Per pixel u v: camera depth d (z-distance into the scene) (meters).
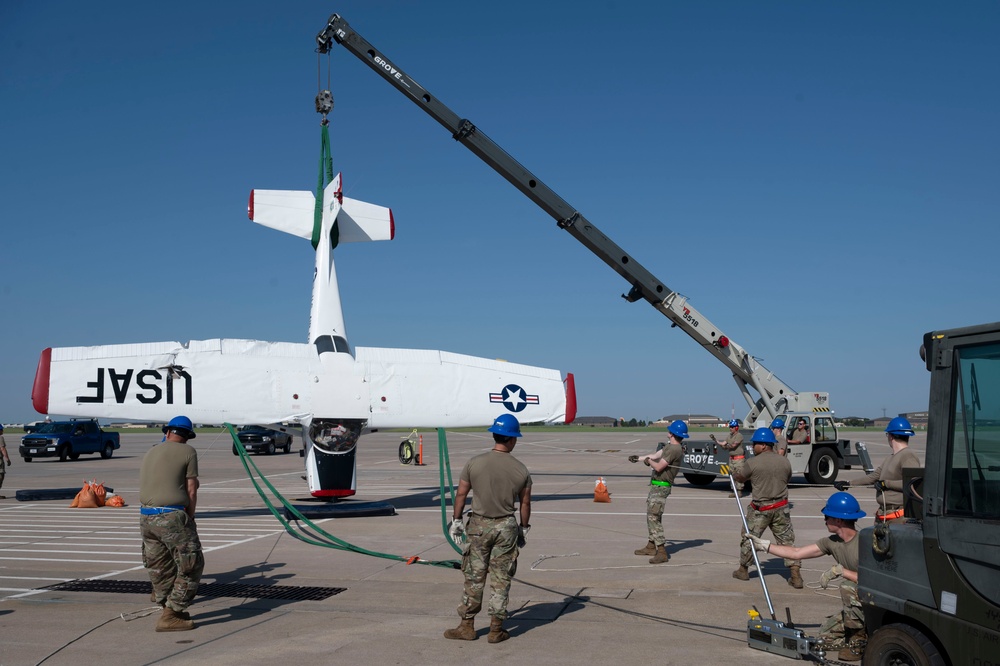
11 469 28.41
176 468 6.71
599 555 10.28
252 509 15.51
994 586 4.09
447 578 8.91
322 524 13.32
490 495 6.30
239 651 6.07
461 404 14.89
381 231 17.67
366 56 17.09
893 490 7.12
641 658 5.88
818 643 5.69
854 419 101.62
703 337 19.39
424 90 17.22
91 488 16.44
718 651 6.05
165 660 5.83
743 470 8.52
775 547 6.11
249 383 13.38
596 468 27.67
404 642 6.32
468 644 6.27
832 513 5.72
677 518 13.93
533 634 6.56
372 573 9.19
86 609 7.43
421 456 30.25
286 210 16.53
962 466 4.35
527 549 10.76
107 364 12.37
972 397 4.30
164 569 6.68
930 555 4.48
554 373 16.05
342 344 15.01
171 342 12.98
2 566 9.69
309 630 6.68
